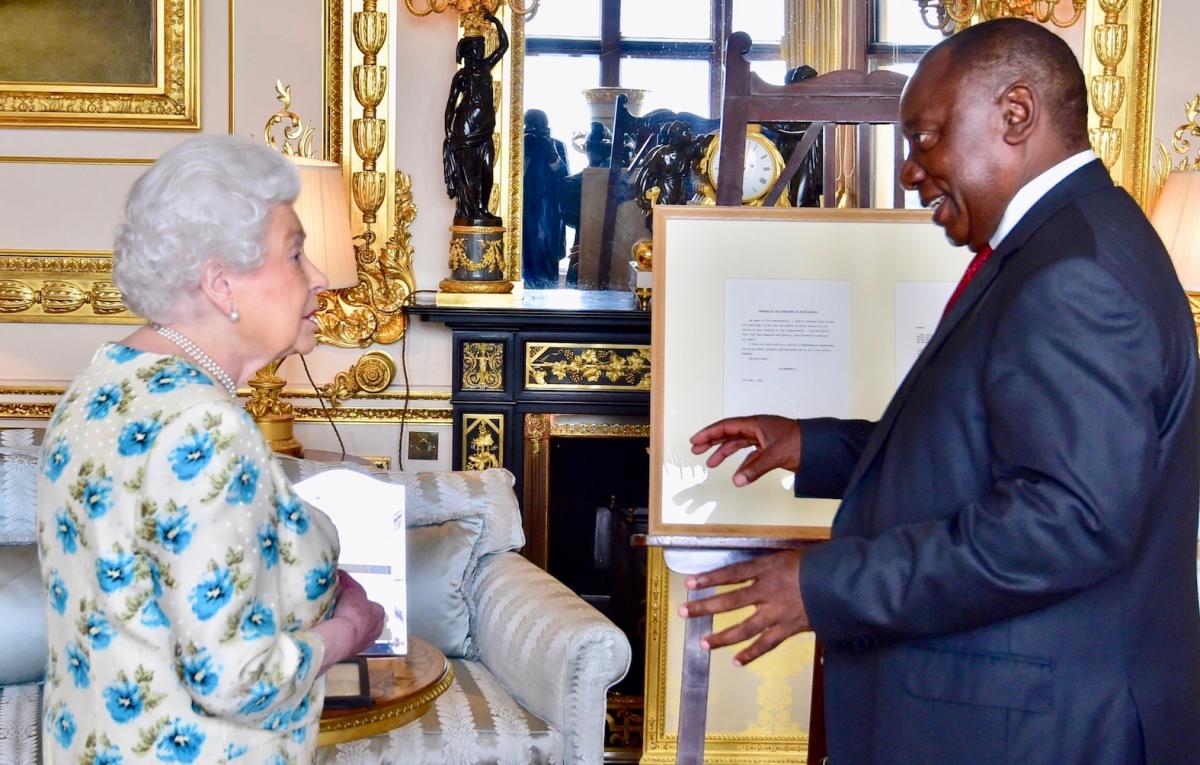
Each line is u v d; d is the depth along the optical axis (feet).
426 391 13.76
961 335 5.72
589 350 12.82
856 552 5.63
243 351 5.51
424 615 10.28
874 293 8.48
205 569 4.85
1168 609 5.57
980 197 5.82
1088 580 5.18
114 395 5.08
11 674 9.29
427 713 9.13
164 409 4.95
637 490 13.29
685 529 8.25
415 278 13.76
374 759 8.60
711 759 11.32
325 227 11.76
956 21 13.37
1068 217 5.51
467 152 12.91
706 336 8.39
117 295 13.41
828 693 6.30
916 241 8.51
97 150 13.34
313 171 11.75
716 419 8.30
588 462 13.28
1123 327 5.14
